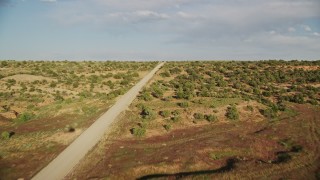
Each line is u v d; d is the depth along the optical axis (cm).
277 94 6650
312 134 4097
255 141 3728
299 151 3406
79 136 3878
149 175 2852
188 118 4769
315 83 7900
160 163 3036
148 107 5200
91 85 7606
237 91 6850
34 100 5862
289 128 4353
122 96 6347
